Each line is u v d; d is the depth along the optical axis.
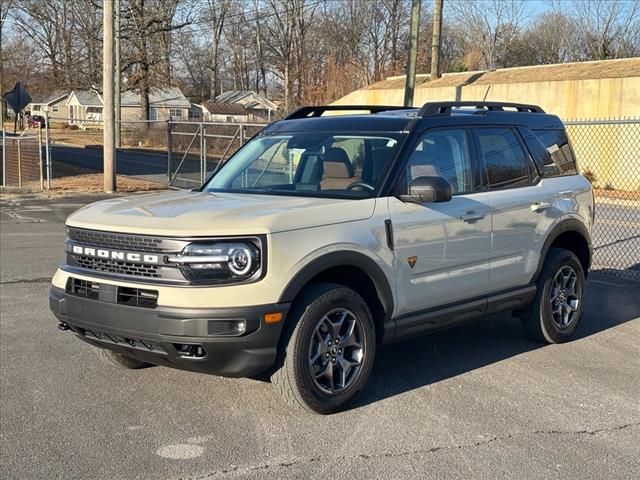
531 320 6.32
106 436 4.34
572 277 6.59
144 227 4.35
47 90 68.19
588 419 4.69
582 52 53.84
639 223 15.97
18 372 5.48
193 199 5.12
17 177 23.39
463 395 5.11
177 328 4.16
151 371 5.54
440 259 5.27
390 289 4.93
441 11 34.44
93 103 70.50
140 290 4.34
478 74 33.59
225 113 75.44
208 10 64.62
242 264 4.22
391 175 5.08
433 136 5.48
